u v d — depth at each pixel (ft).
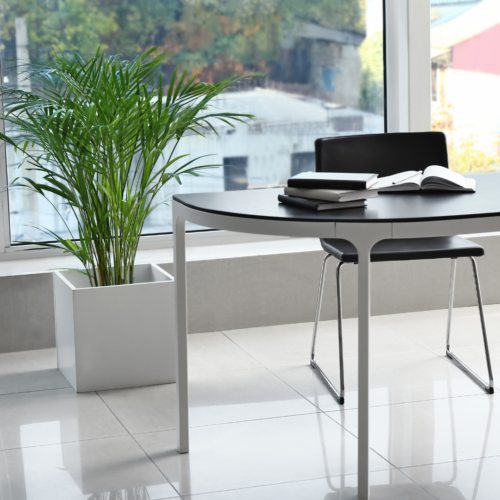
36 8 11.21
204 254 11.52
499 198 6.89
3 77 11.19
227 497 6.68
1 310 10.50
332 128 12.80
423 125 12.80
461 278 12.25
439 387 9.07
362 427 6.38
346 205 6.55
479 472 7.05
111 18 11.56
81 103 8.95
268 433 7.95
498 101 13.44
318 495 6.67
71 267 11.11
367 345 6.22
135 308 9.21
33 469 7.26
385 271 11.90
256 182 12.58
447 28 13.01
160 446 7.70
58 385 9.40
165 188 12.23
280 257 11.44
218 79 12.15
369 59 12.76
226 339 10.96
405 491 6.73
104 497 6.72
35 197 11.64
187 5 11.84
